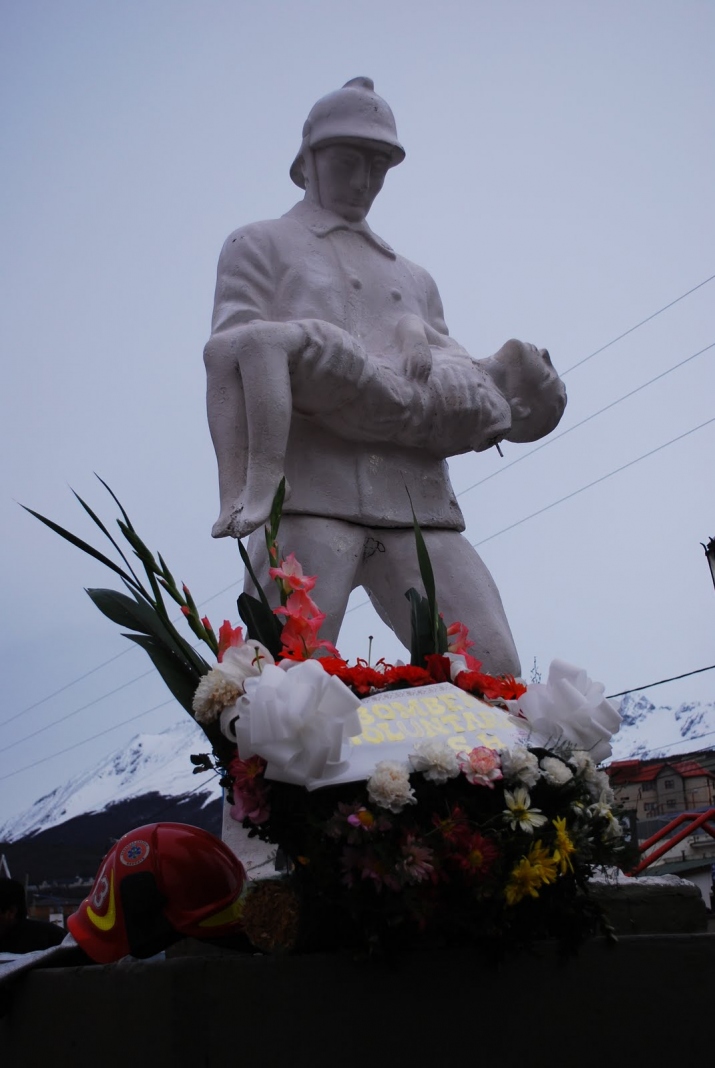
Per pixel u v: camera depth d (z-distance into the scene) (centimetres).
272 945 279
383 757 271
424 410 470
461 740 282
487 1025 276
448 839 264
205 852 330
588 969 286
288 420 443
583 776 288
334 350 447
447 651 341
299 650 302
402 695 298
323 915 277
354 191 512
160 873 324
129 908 319
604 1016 283
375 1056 269
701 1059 284
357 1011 272
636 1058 281
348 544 468
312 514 467
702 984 290
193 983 282
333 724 259
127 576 325
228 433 448
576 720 294
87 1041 312
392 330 500
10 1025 358
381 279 509
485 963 279
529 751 283
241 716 269
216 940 324
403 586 482
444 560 484
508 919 275
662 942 291
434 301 538
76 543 320
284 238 496
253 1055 275
